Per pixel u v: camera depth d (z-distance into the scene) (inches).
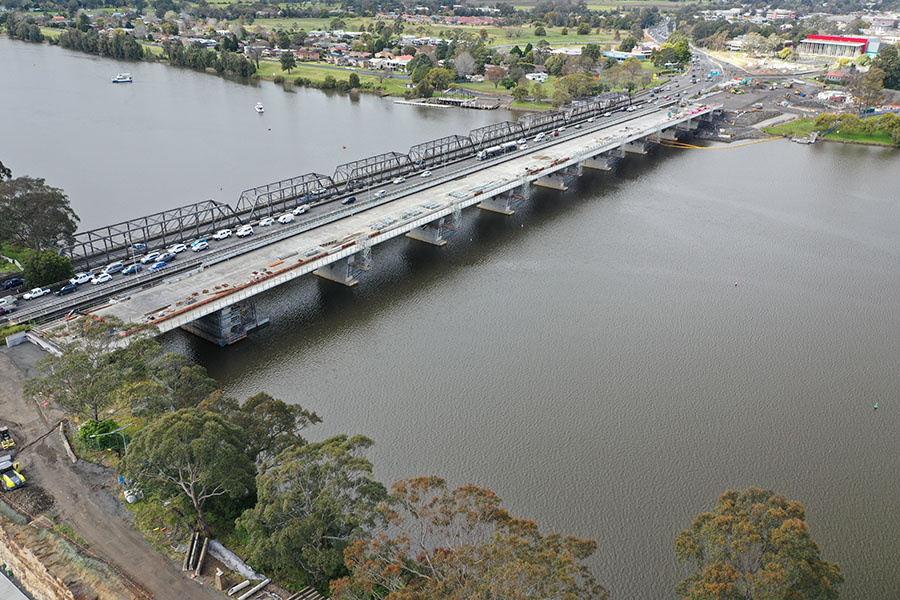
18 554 3058.6
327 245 6043.3
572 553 2603.3
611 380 4948.3
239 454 3080.7
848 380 5007.4
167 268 5649.6
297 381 4822.8
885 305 6141.7
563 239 7504.9
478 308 5935.0
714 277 6643.7
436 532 3161.9
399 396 4694.9
